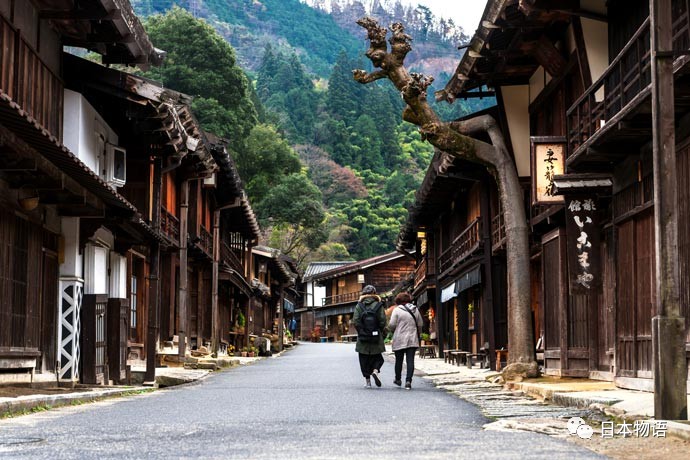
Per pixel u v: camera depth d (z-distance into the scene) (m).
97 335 15.99
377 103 119.38
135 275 22.38
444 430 8.16
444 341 38.25
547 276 18.62
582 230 14.70
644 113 11.35
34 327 14.19
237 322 40.91
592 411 10.60
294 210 70.00
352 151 111.62
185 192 25.27
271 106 113.25
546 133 19.12
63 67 16.45
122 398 13.63
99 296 16.08
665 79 8.20
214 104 57.94
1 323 12.62
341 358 35.72
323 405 11.66
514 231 17.89
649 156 12.66
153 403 12.34
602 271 16.00
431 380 19.44
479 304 28.48
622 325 14.03
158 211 20.17
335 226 98.62
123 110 18.11
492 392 15.12
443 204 33.78
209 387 16.58
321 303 94.62
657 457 6.28
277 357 38.66
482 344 27.64
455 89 20.70
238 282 37.06
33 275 14.09
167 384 18.25
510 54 18.09
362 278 79.44
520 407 11.56
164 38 58.41
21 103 13.84
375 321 16.11
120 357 17.16
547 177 16.02
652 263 12.63
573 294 14.62
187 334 28.30
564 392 12.53
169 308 24.94
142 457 6.20
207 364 23.75
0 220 12.55
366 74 18.42
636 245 13.38
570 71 17.06
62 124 16.34
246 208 36.72
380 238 102.62
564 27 17.08
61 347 15.55
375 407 11.30
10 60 13.27
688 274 11.23
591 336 16.41
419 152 120.94
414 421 9.22
